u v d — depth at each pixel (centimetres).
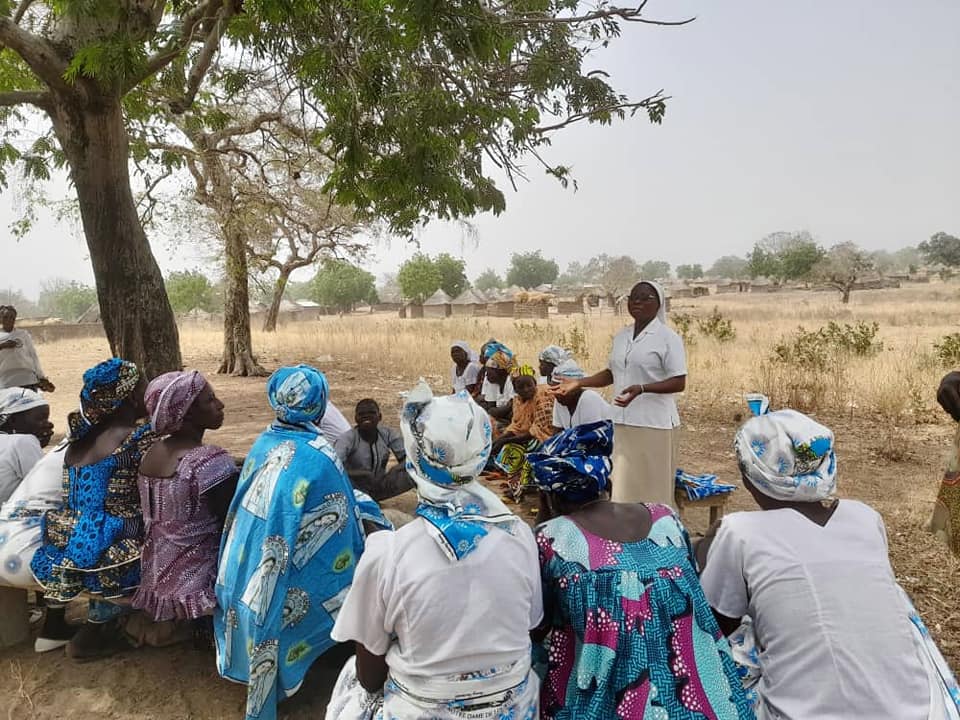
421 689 202
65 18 507
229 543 314
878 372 1168
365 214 605
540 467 227
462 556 200
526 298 5788
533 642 241
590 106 671
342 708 233
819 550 208
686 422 967
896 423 934
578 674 206
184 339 2525
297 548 307
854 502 224
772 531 213
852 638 197
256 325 3941
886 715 192
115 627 386
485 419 217
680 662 202
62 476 355
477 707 202
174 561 324
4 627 380
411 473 217
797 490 214
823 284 5272
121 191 547
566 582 211
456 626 199
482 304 6288
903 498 632
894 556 497
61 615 373
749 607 218
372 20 482
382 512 439
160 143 970
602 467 225
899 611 204
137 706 327
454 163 569
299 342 2119
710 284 9262
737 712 202
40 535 355
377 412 520
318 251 1866
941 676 209
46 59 489
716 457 795
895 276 8094
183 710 325
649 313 461
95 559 334
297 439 320
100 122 525
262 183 1484
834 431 898
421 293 6359
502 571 204
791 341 1560
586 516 224
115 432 348
